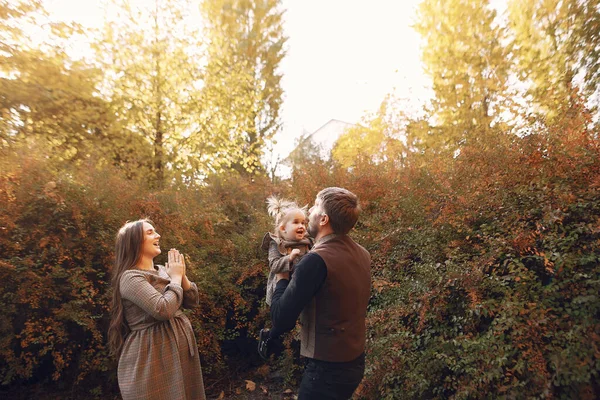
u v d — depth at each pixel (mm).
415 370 2865
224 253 4867
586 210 2920
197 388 2424
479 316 2840
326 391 1950
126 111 7461
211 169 8094
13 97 6051
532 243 2908
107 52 7512
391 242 4082
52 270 3615
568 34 5898
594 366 2342
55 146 6375
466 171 3963
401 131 8656
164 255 4355
